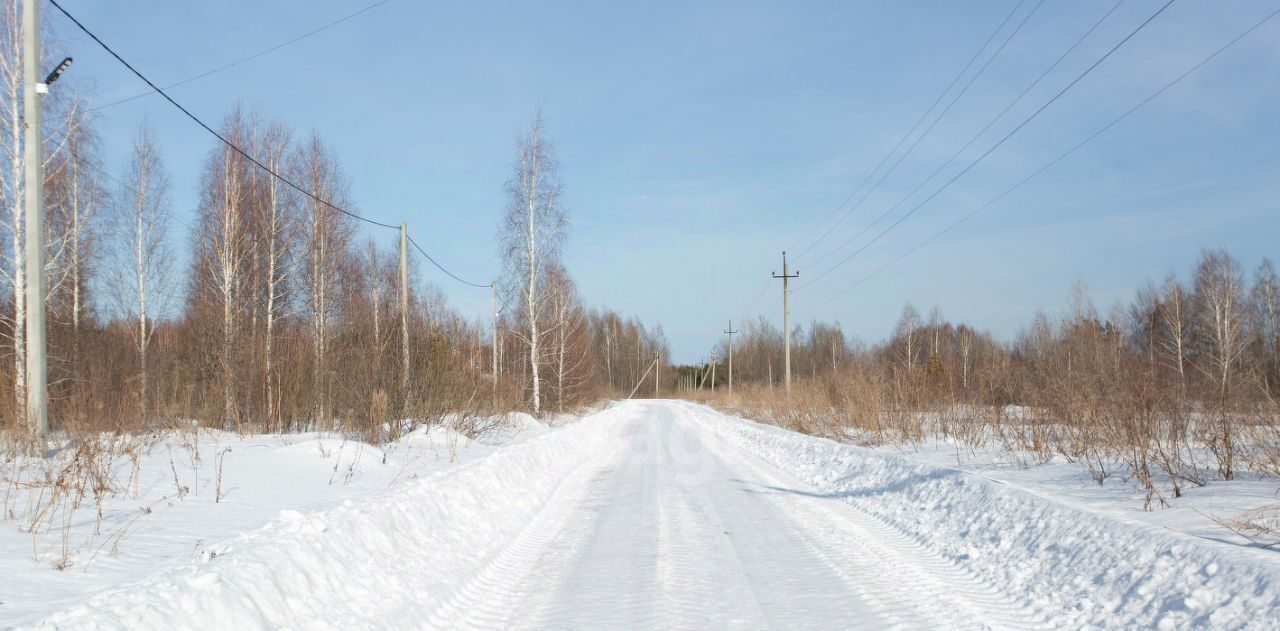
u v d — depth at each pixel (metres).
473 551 7.96
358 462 12.05
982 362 21.27
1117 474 10.27
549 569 7.45
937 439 18.19
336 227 27.78
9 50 17.98
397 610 5.73
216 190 24.47
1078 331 16.45
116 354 18.66
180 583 4.48
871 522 10.01
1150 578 5.63
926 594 6.38
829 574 7.09
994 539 7.84
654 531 9.33
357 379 17.61
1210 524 6.90
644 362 108.56
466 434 19.28
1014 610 5.94
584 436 24.38
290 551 5.59
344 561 6.11
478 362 24.59
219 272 24.44
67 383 17.38
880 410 20.17
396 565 6.68
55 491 6.84
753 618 5.72
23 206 18.03
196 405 18.00
